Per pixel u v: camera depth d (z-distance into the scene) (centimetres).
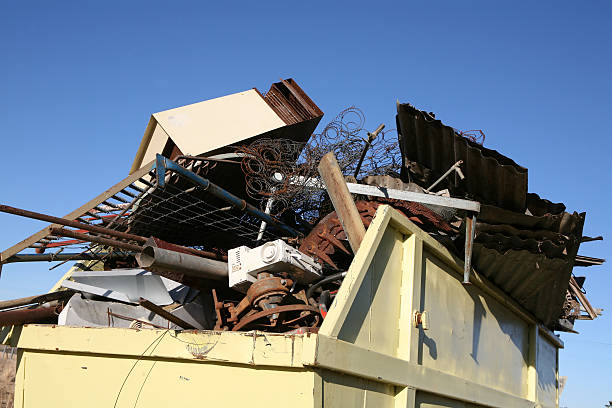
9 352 645
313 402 304
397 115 514
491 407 591
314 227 607
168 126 613
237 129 636
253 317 450
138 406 359
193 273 498
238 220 653
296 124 680
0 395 610
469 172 501
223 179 639
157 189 563
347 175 603
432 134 497
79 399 382
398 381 402
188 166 596
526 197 491
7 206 446
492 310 629
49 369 401
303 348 309
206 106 658
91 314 506
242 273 487
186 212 625
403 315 436
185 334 350
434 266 502
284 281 484
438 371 468
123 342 371
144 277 523
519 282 618
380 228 407
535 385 738
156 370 360
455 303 536
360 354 355
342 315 343
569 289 820
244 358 324
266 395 319
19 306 568
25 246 505
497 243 531
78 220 576
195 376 345
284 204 646
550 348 884
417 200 503
